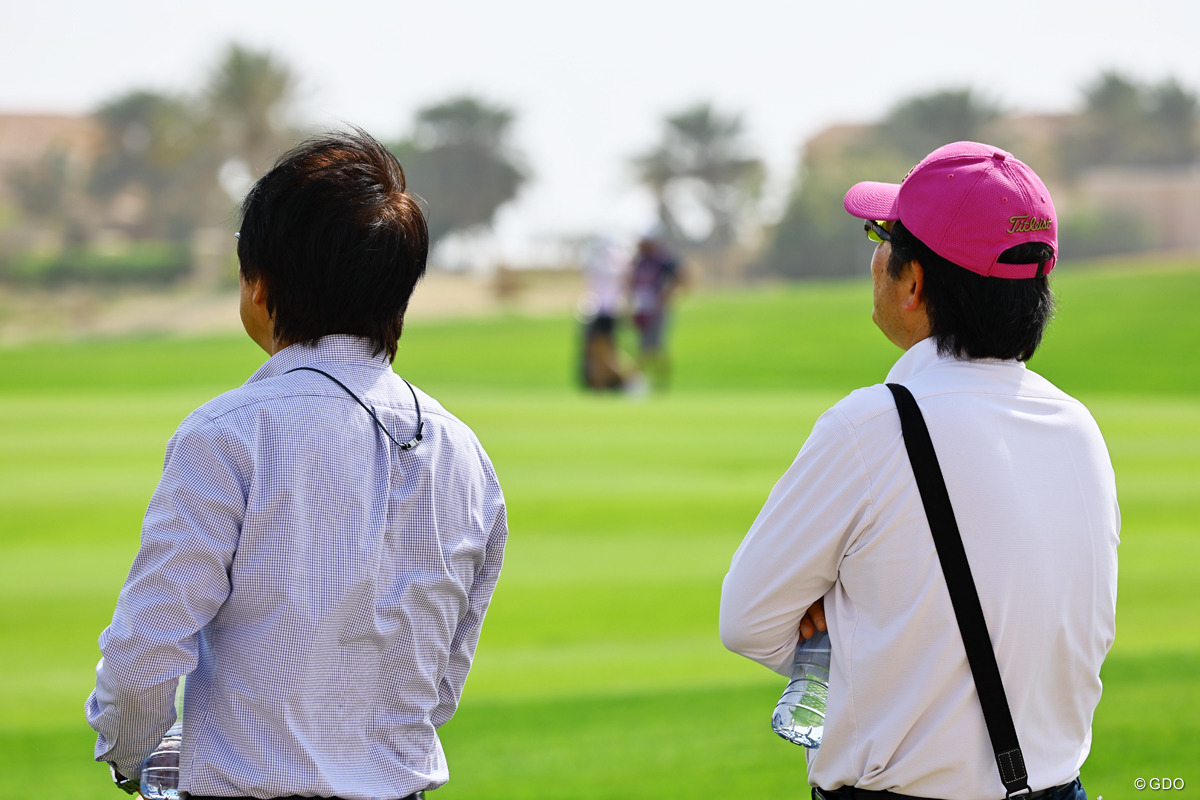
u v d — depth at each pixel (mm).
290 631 6434
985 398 7164
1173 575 26719
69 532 31703
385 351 7273
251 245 7086
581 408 58969
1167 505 35406
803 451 7242
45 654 21328
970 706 6824
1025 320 7238
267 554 6434
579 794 14156
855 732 7035
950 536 6820
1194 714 16562
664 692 18562
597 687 18938
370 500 6766
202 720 6516
